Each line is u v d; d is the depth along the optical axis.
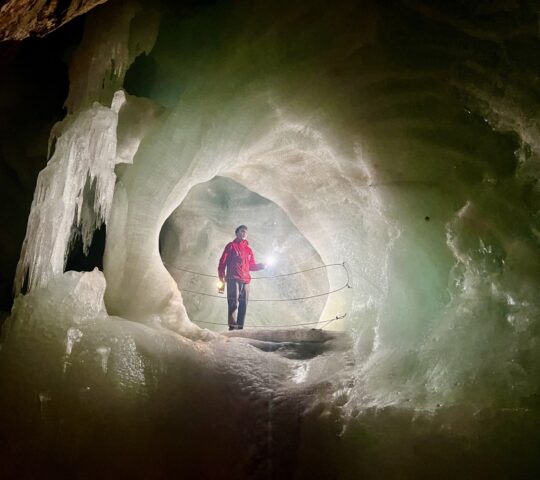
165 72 5.20
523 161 3.75
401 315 4.46
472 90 3.99
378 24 4.34
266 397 3.77
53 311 3.75
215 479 3.25
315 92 4.84
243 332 5.53
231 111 5.02
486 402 3.15
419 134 4.41
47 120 5.43
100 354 3.61
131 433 3.32
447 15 3.97
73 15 3.67
